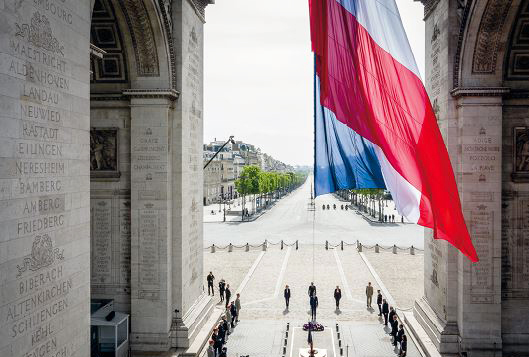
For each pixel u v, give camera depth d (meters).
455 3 27.31
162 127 28.09
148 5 25.33
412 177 19.48
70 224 15.78
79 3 16.47
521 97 27.25
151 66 27.81
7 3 12.52
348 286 45.12
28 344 13.41
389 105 19.66
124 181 29.30
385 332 32.47
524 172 27.67
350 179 20.89
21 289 13.11
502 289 27.91
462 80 27.02
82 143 16.67
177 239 29.05
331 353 28.67
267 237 77.25
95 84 28.66
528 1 24.44
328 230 86.12
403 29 19.73
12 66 12.74
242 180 116.75
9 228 12.61
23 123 13.24
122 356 26.69
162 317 28.28
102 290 29.66
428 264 32.03
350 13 19.75
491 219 26.98
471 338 27.02
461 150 27.09
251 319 35.47
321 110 20.67
